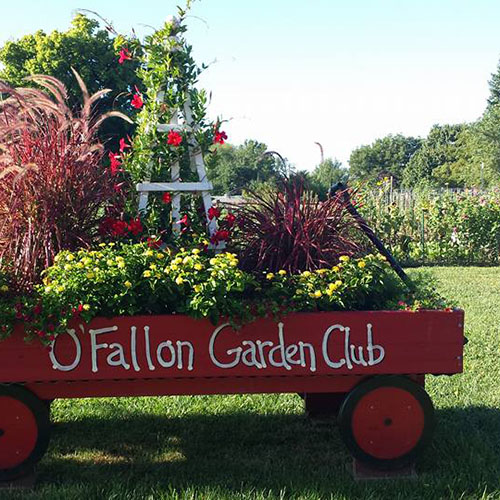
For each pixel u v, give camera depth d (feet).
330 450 12.71
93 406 15.17
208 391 11.02
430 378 16.74
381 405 11.12
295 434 13.56
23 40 96.17
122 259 10.91
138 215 13.10
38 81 12.48
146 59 13.53
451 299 26.94
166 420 14.33
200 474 11.43
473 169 164.25
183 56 13.29
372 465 11.19
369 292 11.78
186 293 10.78
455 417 14.03
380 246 12.81
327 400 14.21
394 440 11.19
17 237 11.44
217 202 13.50
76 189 12.11
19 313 10.20
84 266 10.78
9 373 10.43
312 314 10.78
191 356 10.65
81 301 10.32
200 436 13.39
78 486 10.70
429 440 11.24
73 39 92.79
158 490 10.58
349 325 10.83
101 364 10.56
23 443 10.77
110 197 12.83
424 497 10.39
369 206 42.70
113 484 10.76
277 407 15.10
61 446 12.89
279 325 10.73
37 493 10.45
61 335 10.48
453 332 10.91
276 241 12.23
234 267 10.94
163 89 13.39
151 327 10.58
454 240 41.52
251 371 10.77
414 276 14.87
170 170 13.39
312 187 13.08
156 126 13.06
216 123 13.37
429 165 226.58
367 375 11.17
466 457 11.78
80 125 12.60
